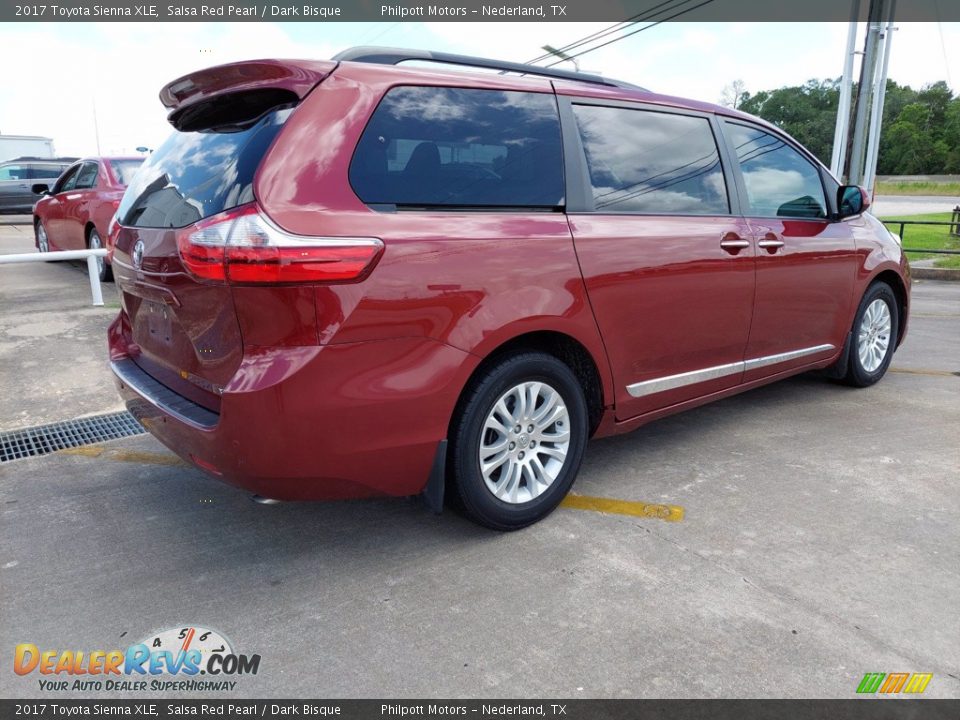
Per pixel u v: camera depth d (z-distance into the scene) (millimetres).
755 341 3975
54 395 4816
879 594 2594
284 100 2523
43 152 29797
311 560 2879
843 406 4762
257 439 2344
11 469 3779
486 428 2846
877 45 13375
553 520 3182
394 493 2705
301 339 2330
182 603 2590
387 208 2518
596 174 3184
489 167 2830
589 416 3363
